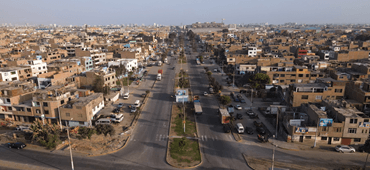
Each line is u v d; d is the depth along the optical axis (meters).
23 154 55.12
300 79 114.12
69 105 70.50
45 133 59.00
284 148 58.50
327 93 77.00
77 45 197.75
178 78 138.75
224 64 176.00
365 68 105.94
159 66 177.75
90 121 71.38
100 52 177.75
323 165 51.00
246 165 51.16
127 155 54.91
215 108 88.62
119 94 104.19
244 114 82.50
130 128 69.94
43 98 70.31
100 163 51.44
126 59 163.88
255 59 161.00
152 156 54.62
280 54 166.88
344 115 58.66
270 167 50.00
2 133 66.69
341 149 56.44
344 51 159.38
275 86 106.38
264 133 66.38
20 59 128.00
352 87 81.75
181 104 92.69
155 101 96.81
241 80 123.31
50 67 121.81
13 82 90.31
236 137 64.62
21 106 72.50
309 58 151.00
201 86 121.31
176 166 50.38
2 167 50.00
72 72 114.81
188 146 59.47
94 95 80.12
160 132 67.81
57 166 50.34
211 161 52.66
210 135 66.19
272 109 80.38
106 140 62.12
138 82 124.56
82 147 58.16
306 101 77.88
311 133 59.84
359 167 50.09
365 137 58.53
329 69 122.69
